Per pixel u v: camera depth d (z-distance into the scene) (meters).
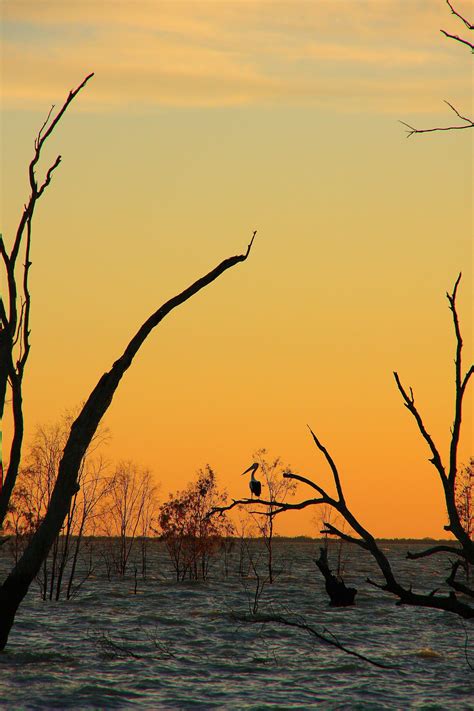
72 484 49.53
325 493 26.17
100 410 49.19
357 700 52.88
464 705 52.12
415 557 25.52
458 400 25.48
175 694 54.09
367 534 25.86
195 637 78.12
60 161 38.50
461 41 24.19
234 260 47.12
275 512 26.03
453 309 25.44
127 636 76.94
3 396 37.25
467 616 25.52
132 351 48.81
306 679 59.81
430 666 65.25
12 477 37.94
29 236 38.41
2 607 48.69
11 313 37.97
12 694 52.22
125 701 51.69
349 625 89.31
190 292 47.97
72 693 52.91
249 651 71.06
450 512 25.55
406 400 25.75
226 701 52.59
